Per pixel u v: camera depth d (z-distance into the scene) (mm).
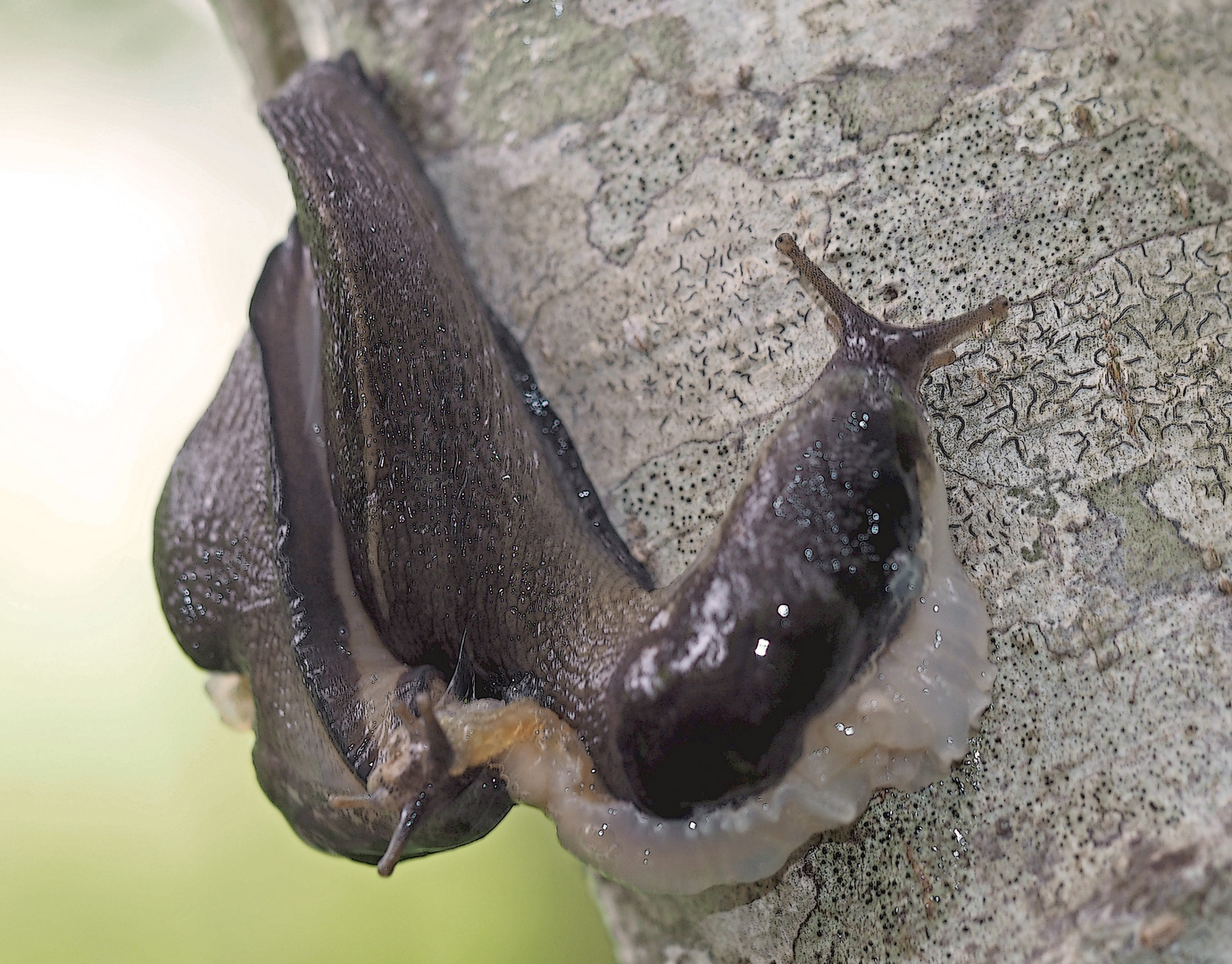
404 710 797
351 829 807
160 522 818
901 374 795
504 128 812
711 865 796
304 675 806
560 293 809
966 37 802
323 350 808
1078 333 796
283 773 813
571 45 810
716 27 806
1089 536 793
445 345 805
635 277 805
